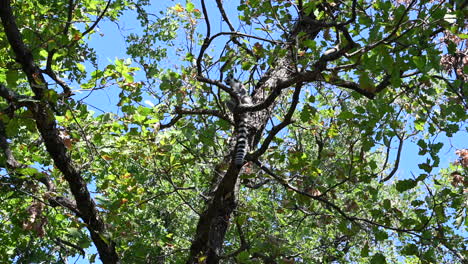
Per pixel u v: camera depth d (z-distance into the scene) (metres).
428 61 5.84
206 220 7.43
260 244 7.31
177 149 9.03
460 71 8.44
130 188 7.93
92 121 7.39
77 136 7.29
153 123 7.33
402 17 5.85
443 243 7.16
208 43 7.52
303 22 7.65
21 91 8.55
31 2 8.15
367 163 7.41
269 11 7.15
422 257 7.11
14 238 8.38
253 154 7.25
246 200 10.92
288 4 7.32
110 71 6.95
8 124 6.48
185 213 13.11
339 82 6.81
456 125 6.52
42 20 8.30
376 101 6.54
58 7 8.49
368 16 6.09
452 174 7.34
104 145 7.59
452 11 5.83
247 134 7.90
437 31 6.59
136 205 7.64
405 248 7.54
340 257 12.37
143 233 10.58
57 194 7.48
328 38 7.55
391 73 5.93
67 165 6.92
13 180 7.68
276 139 8.12
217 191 7.30
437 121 6.62
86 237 6.66
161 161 7.95
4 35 7.52
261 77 8.87
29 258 10.73
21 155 8.36
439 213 6.99
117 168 8.56
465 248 7.09
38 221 7.21
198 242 7.56
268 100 6.80
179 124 8.36
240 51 8.09
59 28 7.27
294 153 7.50
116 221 7.18
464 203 7.05
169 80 7.25
